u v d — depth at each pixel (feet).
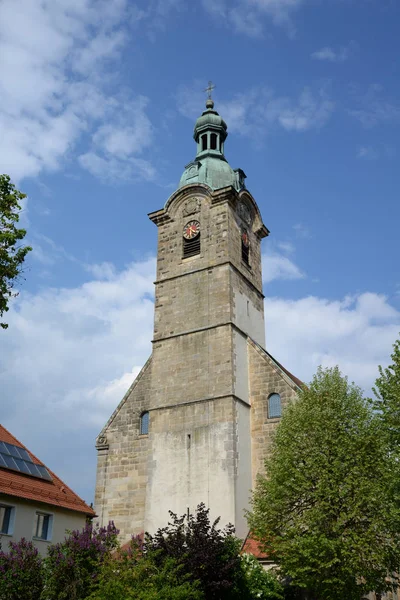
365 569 105.91
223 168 180.04
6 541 119.14
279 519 117.08
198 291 161.38
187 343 156.87
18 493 124.36
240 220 174.50
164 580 93.15
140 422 160.76
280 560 115.14
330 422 118.32
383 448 115.44
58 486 142.00
